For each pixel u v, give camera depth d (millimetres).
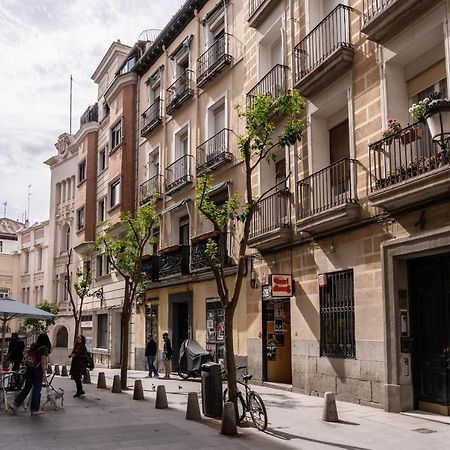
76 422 10383
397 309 10695
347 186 12836
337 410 10805
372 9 11820
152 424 10000
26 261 49594
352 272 12156
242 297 16859
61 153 39594
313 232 13273
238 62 18406
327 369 12648
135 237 17781
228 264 17484
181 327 21859
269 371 15516
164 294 22547
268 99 10016
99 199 31172
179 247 20516
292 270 14406
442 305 10172
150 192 24016
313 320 13352
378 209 11305
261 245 15336
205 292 19375
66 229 38594
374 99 11695
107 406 12469
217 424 9828
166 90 23500
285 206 14969
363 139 11977
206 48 20672
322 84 13344
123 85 27656
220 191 18688
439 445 7887
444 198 9695
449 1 9875
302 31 14719
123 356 16266
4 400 12234
